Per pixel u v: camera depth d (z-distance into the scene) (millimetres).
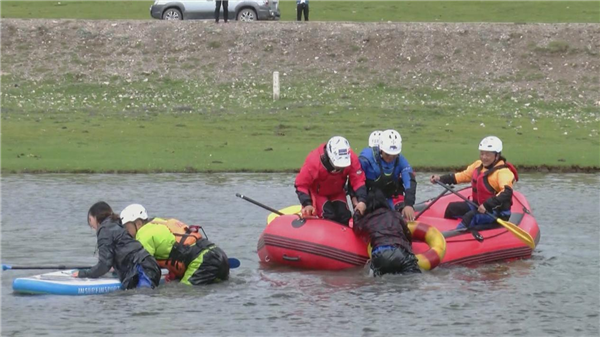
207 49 130875
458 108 115500
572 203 67188
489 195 49938
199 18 144500
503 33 134500
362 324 36656
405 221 46281
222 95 119625
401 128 104500
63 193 69875
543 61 128875
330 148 46188
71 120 106375
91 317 37469
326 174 46844
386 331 35812
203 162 85562
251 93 120250
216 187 73375
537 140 99375
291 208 52344
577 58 129375
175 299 40156
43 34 133875
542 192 72375
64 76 124625
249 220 59812
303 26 135875
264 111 112562
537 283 43562
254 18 144750
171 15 144375
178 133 100250
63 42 132250
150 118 108625
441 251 45938
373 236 45125
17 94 118438
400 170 48031
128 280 41688
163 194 69750
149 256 42094
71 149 90688
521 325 36750
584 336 35375
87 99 117875
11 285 42750
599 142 98875
